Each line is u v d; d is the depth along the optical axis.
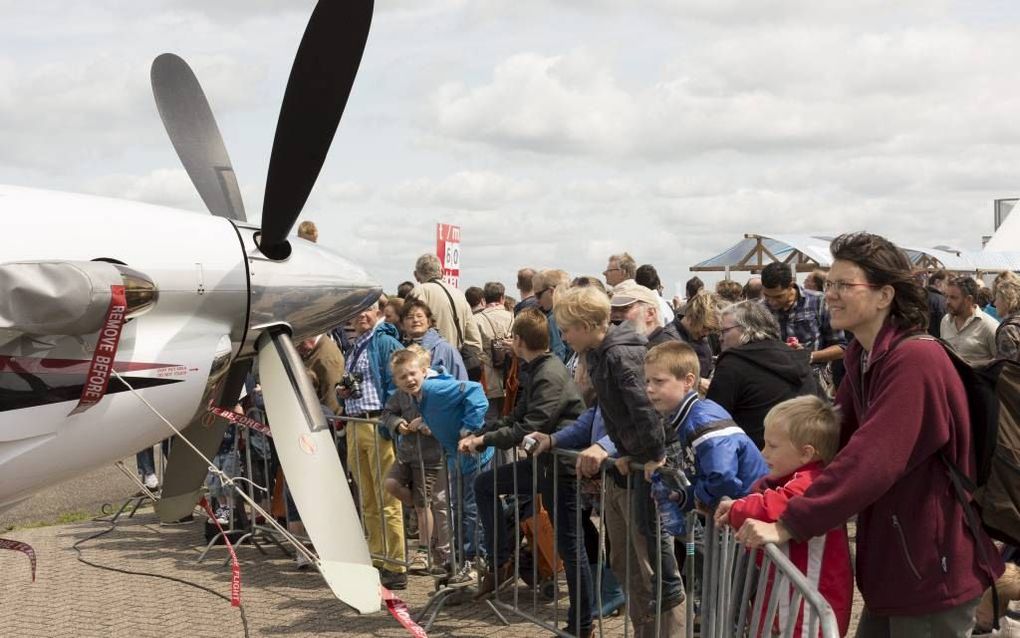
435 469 5.92
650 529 4.18
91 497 9.64
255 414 7.14
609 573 5.20
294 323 4.34
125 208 3.96
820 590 2.99
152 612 5.88
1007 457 2.94
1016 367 2.99
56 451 3.63
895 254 2.87
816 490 2.78
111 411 3.75
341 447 7.06
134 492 9.71
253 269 4.18
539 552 5.58
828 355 6.89
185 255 3.98
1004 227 20.84
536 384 4.91
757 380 4.46
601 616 4.69
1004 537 2.97
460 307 8.38
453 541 5.65
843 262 2.89
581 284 7.56
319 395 7.03
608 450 4.53
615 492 4.45
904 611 2.79
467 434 5.45
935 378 2.73
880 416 2.73
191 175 4.86
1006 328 6.42
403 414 5.99
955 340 7.93
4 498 3.66
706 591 3.66
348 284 4.55
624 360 4.06
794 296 7.14
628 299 5.38
